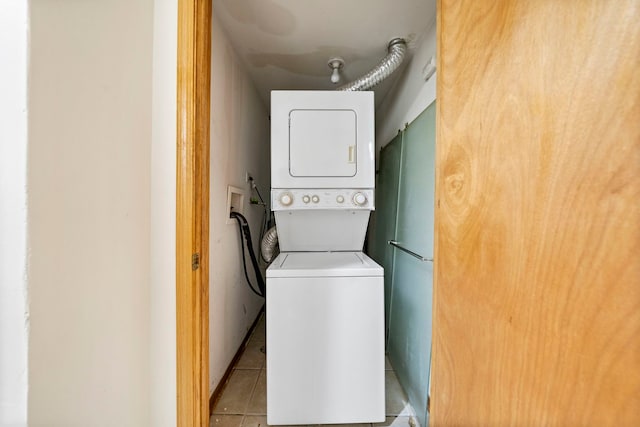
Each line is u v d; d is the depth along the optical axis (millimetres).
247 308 2234
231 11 1497
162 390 997
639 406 372
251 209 2398
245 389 1685
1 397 567
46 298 598
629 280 384
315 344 1343
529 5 555
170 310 1001
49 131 600
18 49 553
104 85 758
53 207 611
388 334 2145
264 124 2848
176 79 998
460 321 802
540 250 525
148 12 960
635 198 378
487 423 676
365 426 1400
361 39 1733
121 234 836
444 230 891
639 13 373
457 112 826
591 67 431
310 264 1485
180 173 992
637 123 375
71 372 661
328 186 1706
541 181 522
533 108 543
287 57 1971
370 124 1716
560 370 483
